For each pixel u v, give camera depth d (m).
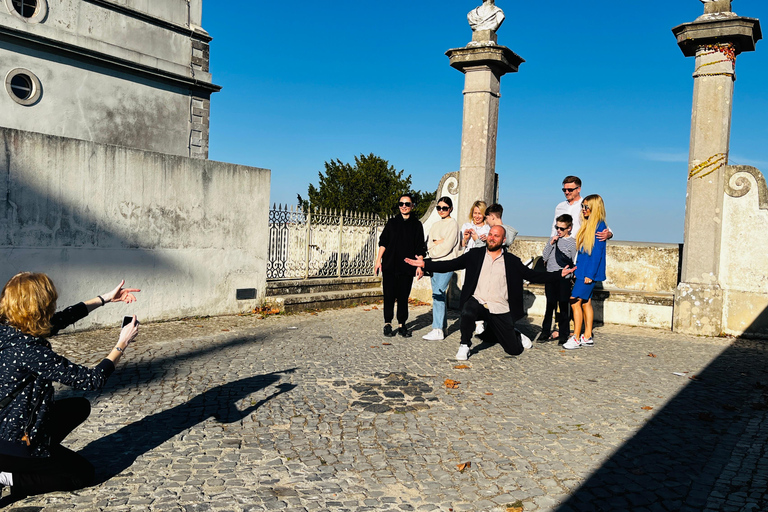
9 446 2.98
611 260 10.82
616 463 3.86
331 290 11.53
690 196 8.97
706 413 4.85
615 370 6.46
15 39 9.87
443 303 7.99
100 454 3.81
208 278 9.24
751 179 8.59
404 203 7.94
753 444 4.25
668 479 3.63
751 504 3.29
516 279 6.56
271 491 3.35
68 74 10.75
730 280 8.79
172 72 12.47
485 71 9.96
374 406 4.94
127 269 8.10
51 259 7.23
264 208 10.07
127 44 11.68
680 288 9.02
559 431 4.44
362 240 12.58
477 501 3.30
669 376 6.25
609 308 9.87
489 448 4.07
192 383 5.46
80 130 10.99
